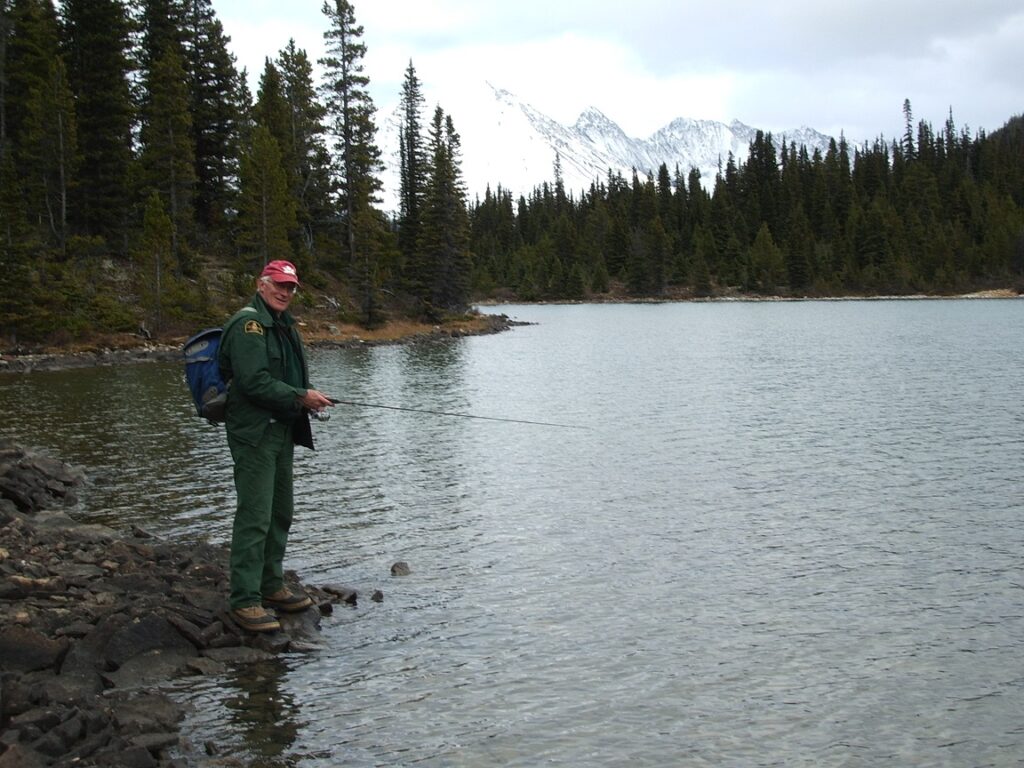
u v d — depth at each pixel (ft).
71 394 102.53
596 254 557.74
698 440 69.87
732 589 34.22
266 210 214.28
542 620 30.91
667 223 583.58
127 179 207.21
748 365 138.62
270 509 29.19
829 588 34.30
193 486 52.75
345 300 242.58
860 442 67.92
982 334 202.18
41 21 206.49
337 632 29.78
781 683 25.91
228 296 204.23
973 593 33.60
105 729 21.06
